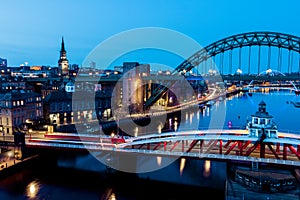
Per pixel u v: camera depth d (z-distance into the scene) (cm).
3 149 8100
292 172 5700
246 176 5309
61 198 5741
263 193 4950
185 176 6925
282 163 5459
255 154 6244
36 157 7756
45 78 19788
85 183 6556
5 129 10406
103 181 6706
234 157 5753
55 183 6544
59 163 8038
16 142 7469
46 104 11850
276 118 16412
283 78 13750
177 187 6288
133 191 6091
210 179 6738
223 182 6525
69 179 6800
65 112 12369
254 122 5838
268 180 5081
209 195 5881
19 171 7225
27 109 11031
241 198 4762
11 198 5706
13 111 10344
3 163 7081
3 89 13612
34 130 9888
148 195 5897
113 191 6112
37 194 5925
